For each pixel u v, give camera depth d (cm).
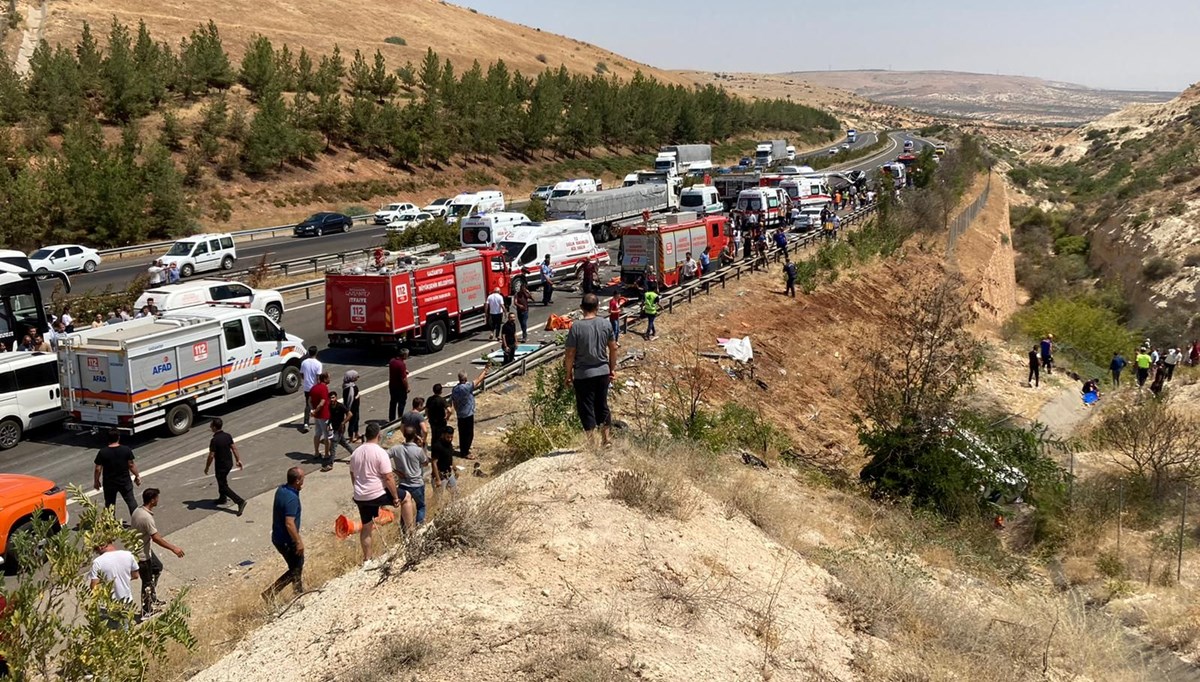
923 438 1745
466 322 2505
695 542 858
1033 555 1628
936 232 4972
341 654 641
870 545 1227
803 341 2898
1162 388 3362
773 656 679
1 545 1108
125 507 1391
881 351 2334
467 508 818
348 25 11806
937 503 1694
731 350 2475
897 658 747
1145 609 1339
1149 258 5709
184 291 2544
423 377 2122
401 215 5553
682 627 689
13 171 4888
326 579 1042
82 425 1691
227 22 10144
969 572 1340
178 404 1748
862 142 13788
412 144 7200
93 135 5225
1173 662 1145
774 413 2273
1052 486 1819
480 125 7950
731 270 3378
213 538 1270
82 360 1669
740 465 1580
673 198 5034
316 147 6719
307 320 2842
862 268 3897
